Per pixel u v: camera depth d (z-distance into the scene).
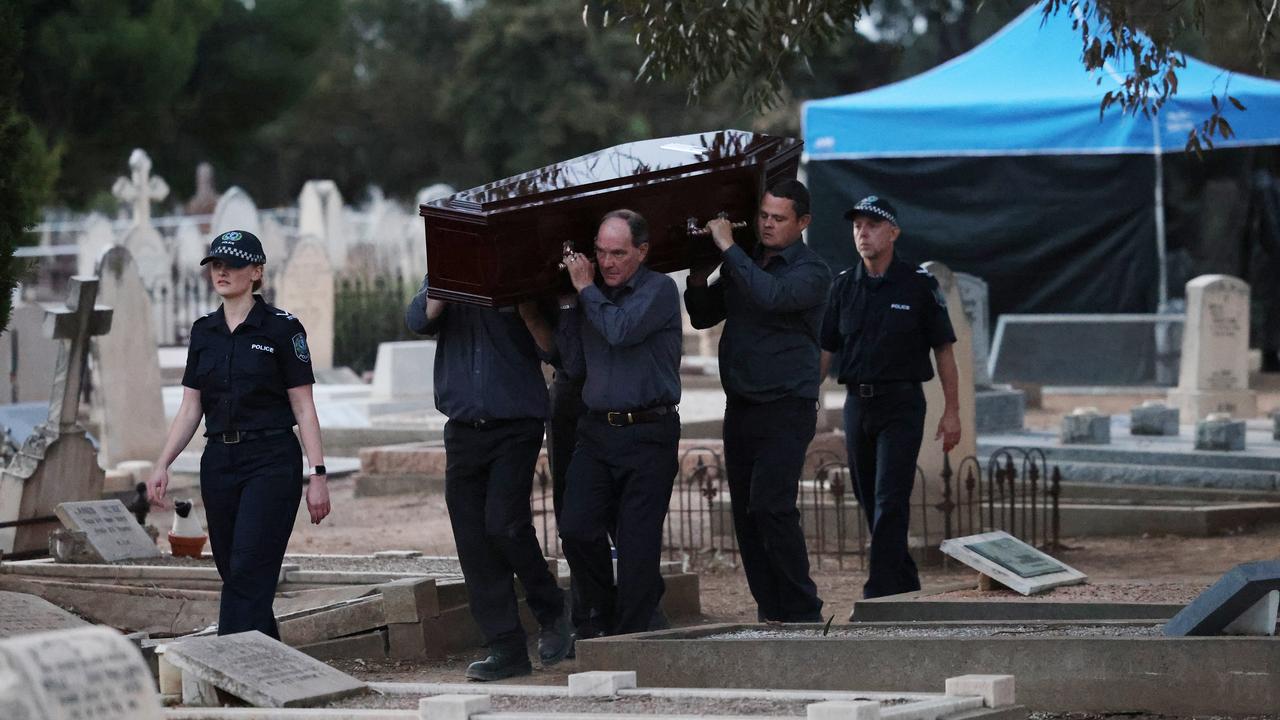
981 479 21.75
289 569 16.39
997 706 9.23
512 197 13.01
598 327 13.05
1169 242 45.91
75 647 5.82
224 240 12.83
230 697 10.04
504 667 13.33
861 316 16.11
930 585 18.84
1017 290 43.78
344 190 105.06
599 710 9.47
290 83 62.69
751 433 14.66
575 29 90.50
